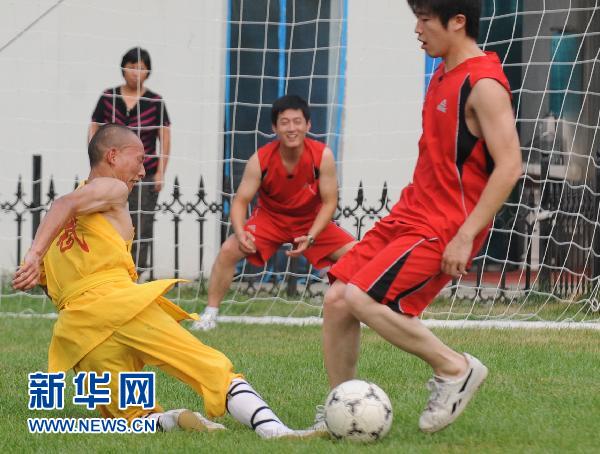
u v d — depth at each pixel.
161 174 30.42
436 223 13.16
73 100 32.97
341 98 32.94
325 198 23.42
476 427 14.02
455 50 13.23
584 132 32.91
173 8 32.94
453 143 13.13
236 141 33.53
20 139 32.91
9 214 32.69
